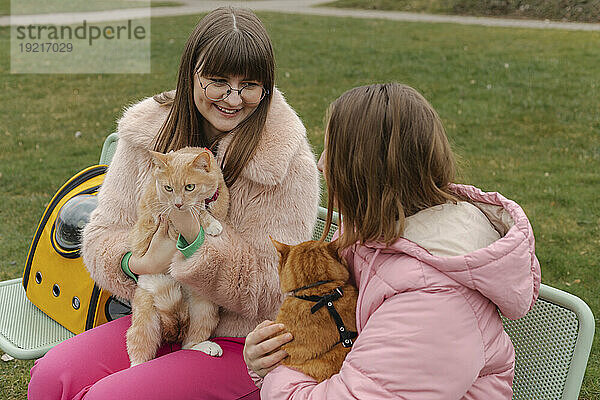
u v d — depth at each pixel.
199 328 2.29
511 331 2.07
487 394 1.60
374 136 1.62
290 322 1.76
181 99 2.39
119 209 2.50
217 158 2.38
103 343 2.30
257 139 2.25
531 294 1.57
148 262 2.30
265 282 2.27
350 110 1.64
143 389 2.02
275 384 1.70
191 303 2.32
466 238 1.61
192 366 2.12
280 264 1.89
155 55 12.28
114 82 10.48
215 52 2.20
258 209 2.28
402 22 14.88
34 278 2.91
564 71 9.84
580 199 5.68
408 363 1.49
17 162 7.05
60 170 6.82
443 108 8.43
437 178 1.69
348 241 1.72
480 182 6.10
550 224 5.21
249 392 2.15
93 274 2.46
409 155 1.62
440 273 1.54
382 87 1.67
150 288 2.29
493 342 1.58
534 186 5.99
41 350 2.59
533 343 2.00
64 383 2.17
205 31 2.26
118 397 1.98
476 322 1.54
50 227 2.86
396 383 1.49
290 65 10.88
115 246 2.40
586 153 6.87
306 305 1.75
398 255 1.62
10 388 3.42
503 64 10.38
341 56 11.42
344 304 1.74
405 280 1.55
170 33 14.27
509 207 1.71
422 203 1.67
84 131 8.16
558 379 1.91
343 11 17.00
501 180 6.15
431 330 1.49
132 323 2.32
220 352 2.20
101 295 2.63
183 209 2.11
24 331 2.74
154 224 2.32
